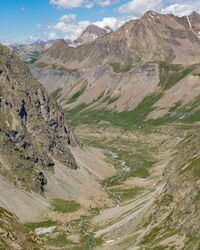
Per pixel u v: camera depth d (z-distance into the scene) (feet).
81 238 586.45
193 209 462.19
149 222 521.24
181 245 427.33
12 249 213.87
